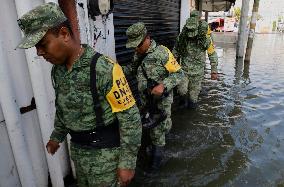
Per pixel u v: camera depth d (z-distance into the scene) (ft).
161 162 11.35
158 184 9.88
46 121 8.08
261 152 12.21
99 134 5.35
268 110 17.93
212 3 44.34
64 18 4.63
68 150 9.36
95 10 9.63
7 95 6.73
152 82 10.11
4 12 6.78
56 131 6.27
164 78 10.21
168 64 9.86
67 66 5.03
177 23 24.08
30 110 7.77
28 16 4.33
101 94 4.99
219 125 15.44
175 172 10.64
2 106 6.76
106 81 4.86
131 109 5.10
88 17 9.59
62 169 9.25
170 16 21.74
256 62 39.83
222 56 47.26
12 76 7.13
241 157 11.76
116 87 4.92
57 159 8.64
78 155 5.65
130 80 13.37
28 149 7.86
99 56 4.93
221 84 25.68
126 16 13.61
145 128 9.70
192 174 10.51
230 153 12.13
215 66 16.78
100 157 5.45
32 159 8.07
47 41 4.49
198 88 17.67
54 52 4.60
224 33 89.10
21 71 7.38
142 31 9.60
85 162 5.57
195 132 14.43
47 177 8.71
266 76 29.37
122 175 5.24
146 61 10.05
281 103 19.40
